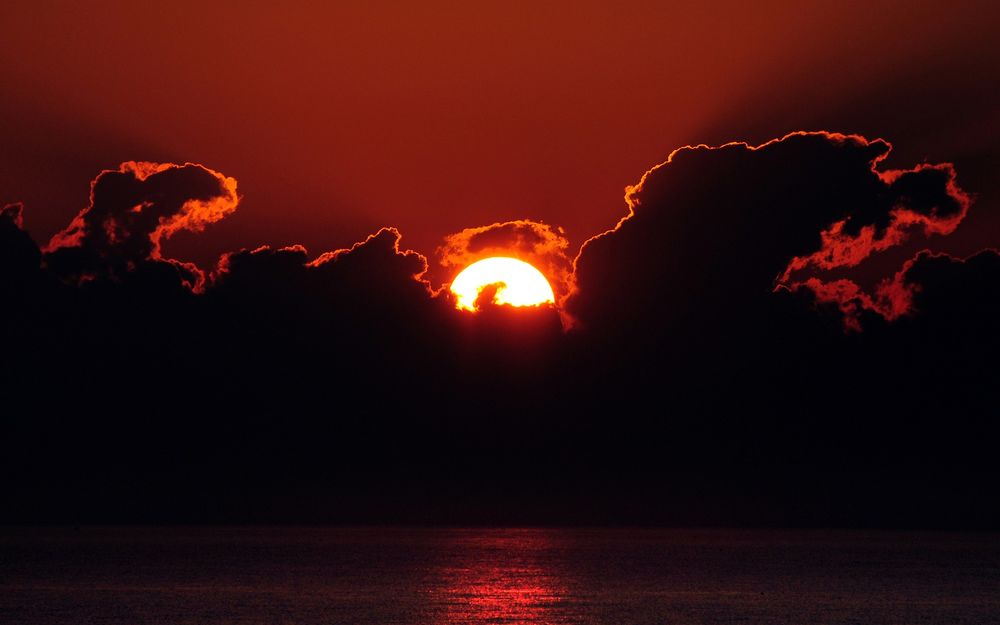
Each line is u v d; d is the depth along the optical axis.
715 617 149.62
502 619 146.00
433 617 147.50
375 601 167.88
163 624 139.12
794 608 161.25
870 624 143.25
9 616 147.88
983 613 156.00
